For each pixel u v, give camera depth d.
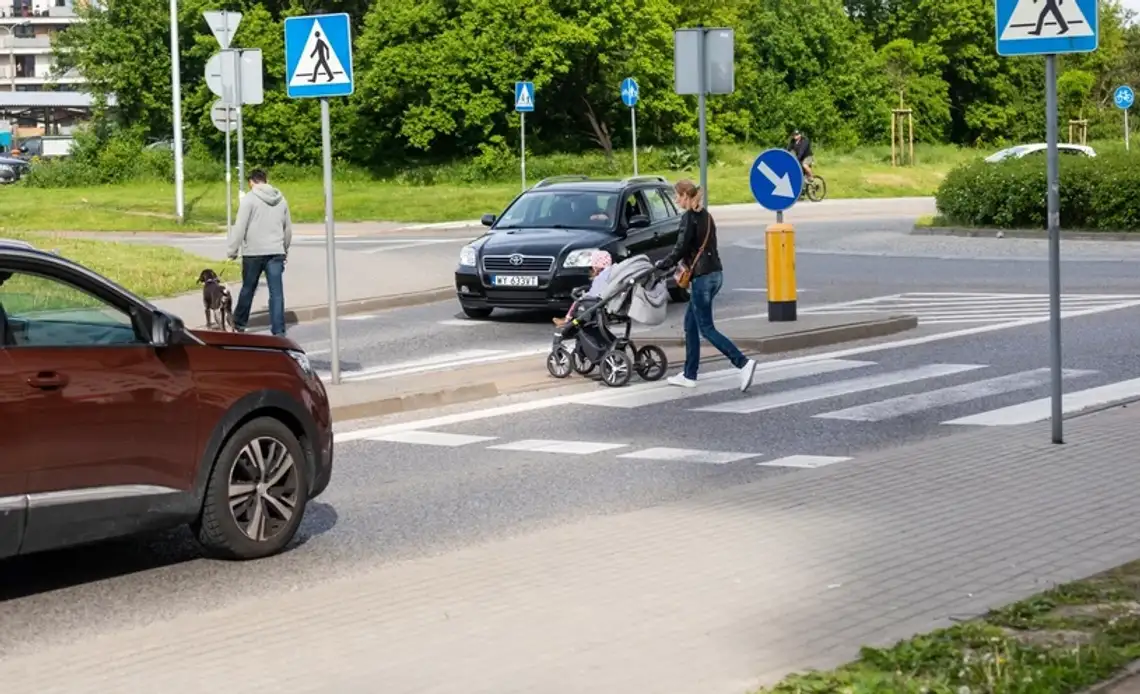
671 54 68.25
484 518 10.32
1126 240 34.16
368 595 7.98
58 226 42.59
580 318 16.42
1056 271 11.75
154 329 8.82
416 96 66.31
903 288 26.09
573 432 13.77
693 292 15.98
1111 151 36.69
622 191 23.67
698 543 8.95
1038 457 11.32
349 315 24.47
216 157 69.94
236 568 9.12
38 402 8.18
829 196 55.50
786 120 75.06
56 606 8.28
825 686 6.00
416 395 15.36
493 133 67.12
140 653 7.02
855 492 10.34
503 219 23.77
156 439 8.73
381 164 68.50
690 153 66.88
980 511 9.58
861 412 14.37
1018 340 19.08
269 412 9.43
